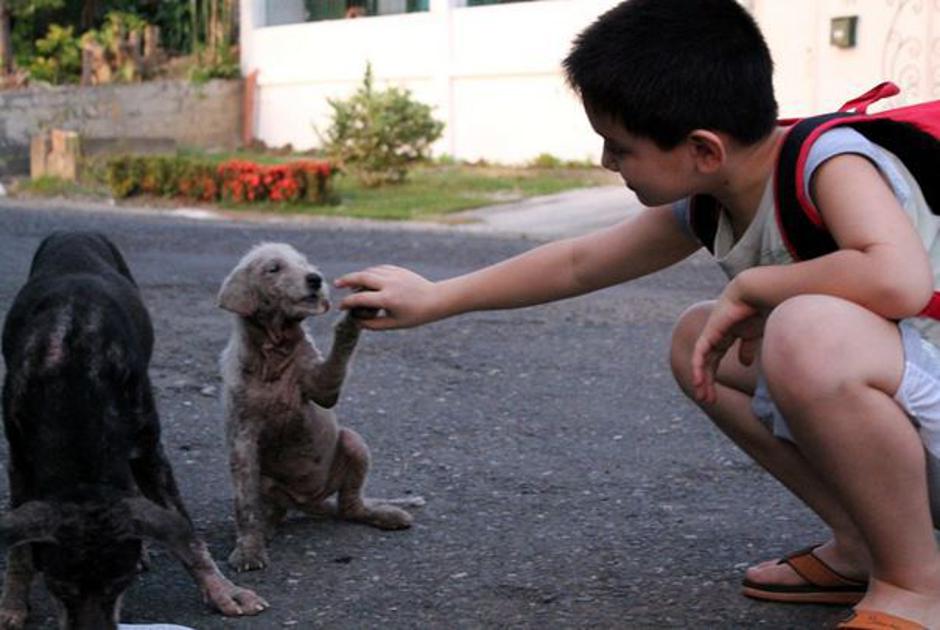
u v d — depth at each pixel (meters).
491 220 13.41
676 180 2.78
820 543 3.70
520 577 3.48
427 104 18.61
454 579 3.48
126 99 21.47
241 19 22.80
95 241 4.04
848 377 2.62
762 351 2.74
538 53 18.55
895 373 2.65
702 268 9.76
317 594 3.40
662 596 3.31
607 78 2.72
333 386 3.63
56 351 3.18
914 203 2.76
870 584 2.85
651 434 5.07
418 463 4.68
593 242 3.26
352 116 16.80
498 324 7.42
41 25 25.20
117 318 3.38
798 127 2.76
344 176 17.16
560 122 18.47
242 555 3.60
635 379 6.07
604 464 4.65
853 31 14.32
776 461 3.19
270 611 3.29
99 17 25.38
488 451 4.84
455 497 4.26
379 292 3.18
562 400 5.66
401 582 3.47
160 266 9.72
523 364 6.39
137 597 3.43
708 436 5.04
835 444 2.68
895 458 2.66
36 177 17.95
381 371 6.20
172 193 16.14
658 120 2.70
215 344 6.76
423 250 10.84
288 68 21.94
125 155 17.45
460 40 19.44
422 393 5.77
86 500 2.89
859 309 2.66
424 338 6.98
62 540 2.80
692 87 2.67
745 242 2.89
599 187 15.80
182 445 4.91
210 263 9.95
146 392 3.44
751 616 3.17
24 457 3.31
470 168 18.70
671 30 2.69
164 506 3.53
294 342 3.66
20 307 3.49
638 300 8.28
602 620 3.16
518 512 4.08
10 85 22.50
